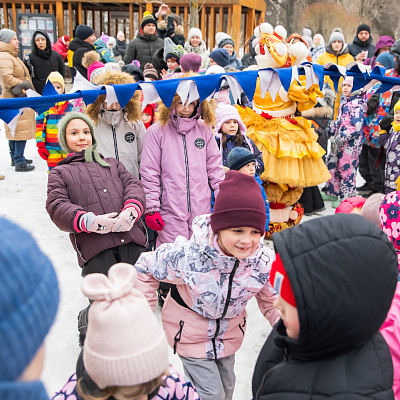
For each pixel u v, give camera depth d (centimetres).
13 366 57
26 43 1468
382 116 596
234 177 188
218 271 197
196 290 198
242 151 335
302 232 117
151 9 1471
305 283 110
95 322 125
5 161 775
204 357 209
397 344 148
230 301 202
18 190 620
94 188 285
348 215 121
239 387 272
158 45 892
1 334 56
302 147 444
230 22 1429
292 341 118
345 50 776
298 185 444
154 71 618
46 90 241
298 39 537
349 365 114
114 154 341
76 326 328
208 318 209
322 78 315
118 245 284
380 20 1895
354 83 336
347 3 1912
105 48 896
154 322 130
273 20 2019
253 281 200
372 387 110
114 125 340
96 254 280
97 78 343
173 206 331
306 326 112
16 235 62
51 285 63
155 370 125
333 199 630
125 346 122
